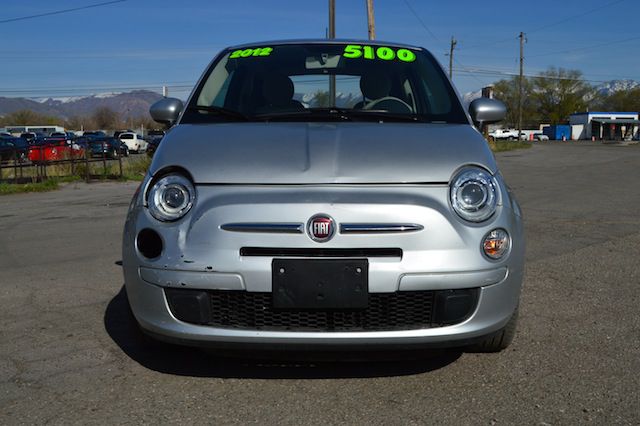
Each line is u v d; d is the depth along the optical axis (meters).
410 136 3.25
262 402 2.86
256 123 3.53
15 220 9.72
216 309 2.82
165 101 4.13
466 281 2.77
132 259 2.94
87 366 3.30
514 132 86.88
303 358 2.86
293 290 2.72
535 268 5.54
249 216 2.76
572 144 61.25
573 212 9.30
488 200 2.88
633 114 90.88
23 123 110.19
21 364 3.34
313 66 4.11
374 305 2.77
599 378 3.10
